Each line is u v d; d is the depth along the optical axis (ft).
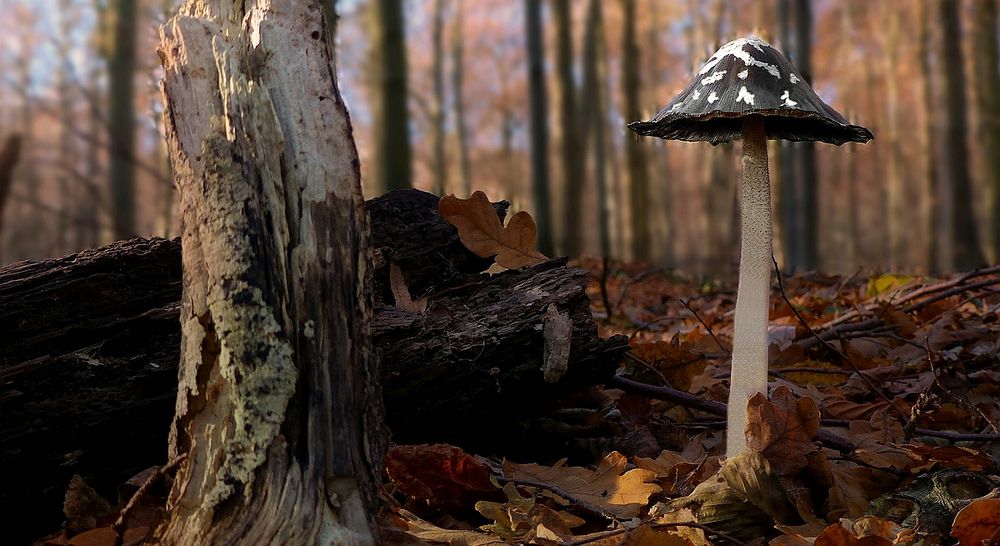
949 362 2.46
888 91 18.20
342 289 1.83
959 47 8.84
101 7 7.02
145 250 2.01
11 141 3.69
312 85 1.87
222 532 1.75
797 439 1.96
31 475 1.95
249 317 1.78
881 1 18.38
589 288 6.12
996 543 1.84
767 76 1.88
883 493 2.04
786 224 8.44
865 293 3.71
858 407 2.35
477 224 2.21
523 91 25.27
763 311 1.96
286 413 1.77
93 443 1.97
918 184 20.42
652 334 3.50
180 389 1.82
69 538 1.93
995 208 9.31
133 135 6.66
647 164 10.78
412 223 2.20
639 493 2.00
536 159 8.82
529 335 2.09
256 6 1.90
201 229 1.82
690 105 1.90
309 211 1.84
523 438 2.21
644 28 20.66
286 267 1.82
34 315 1.96
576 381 2.15
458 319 2.10
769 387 2.37
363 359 1.83
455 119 19.21
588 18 12.59
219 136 1.83
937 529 1.92
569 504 2.00
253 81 1.86
